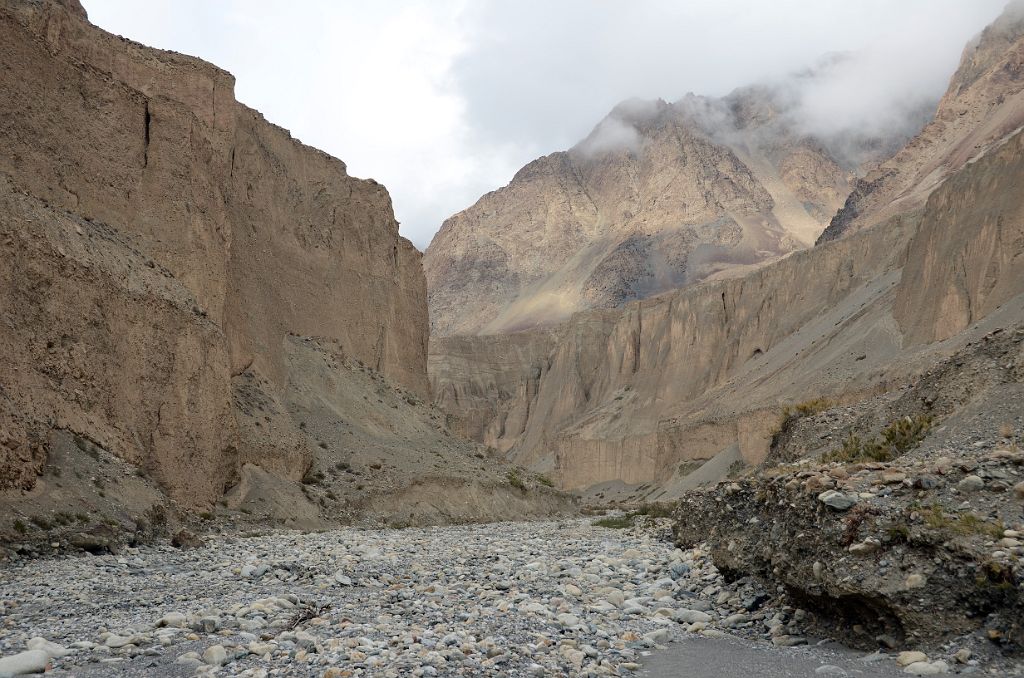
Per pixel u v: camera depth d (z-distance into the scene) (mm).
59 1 43781
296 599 16547
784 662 12758
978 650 11617
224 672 11461
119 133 38344
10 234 27469
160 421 32938
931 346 73500
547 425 171625
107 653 12469
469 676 11609
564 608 16406
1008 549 12062
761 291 139750
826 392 79875
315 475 46906
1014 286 71812
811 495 14727
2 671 11117
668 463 107938
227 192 51062
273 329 54594
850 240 129250
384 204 73250
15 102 33125
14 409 24766
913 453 19500
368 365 65875
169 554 24938
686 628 15359
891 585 12688
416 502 50562
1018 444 16531
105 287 31516
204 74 50000
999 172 81000
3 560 20562
